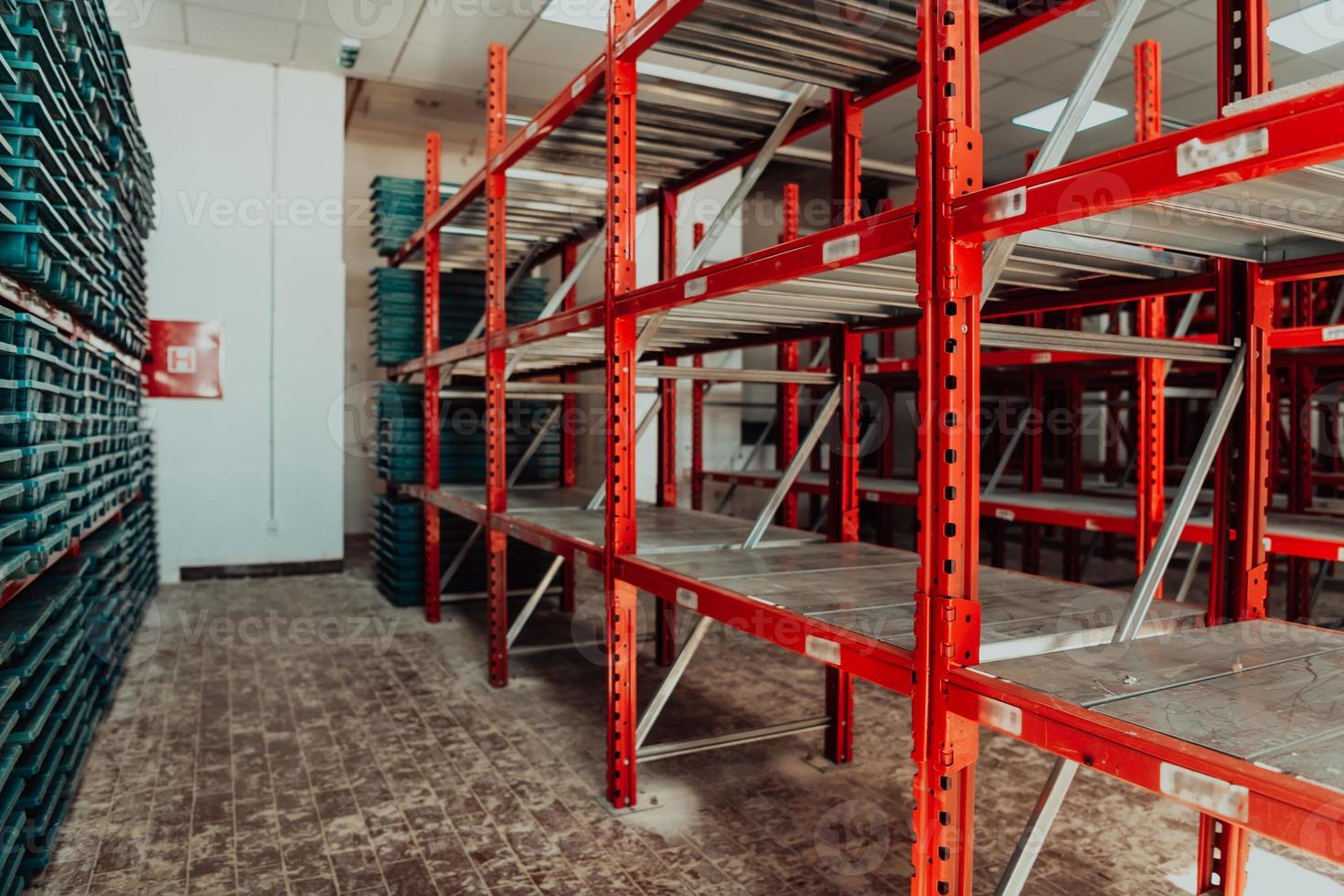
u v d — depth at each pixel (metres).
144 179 5.15
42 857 2.37
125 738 3.47
